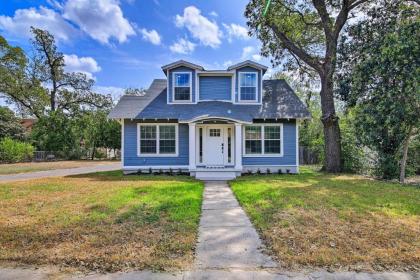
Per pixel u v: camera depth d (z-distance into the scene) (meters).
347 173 14.91
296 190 8.99
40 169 18.66
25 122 43.31
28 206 6.89
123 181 11.62
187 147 15.17
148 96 16.47
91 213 6.14
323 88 15.61
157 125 15.16
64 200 7.57
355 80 12.62
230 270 3.54
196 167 14.16
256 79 15.83
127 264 3.69
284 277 3.37
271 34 17.61
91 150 31.48
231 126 15.28
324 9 15.35
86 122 30.73
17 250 4.12
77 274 3.45
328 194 8.29
